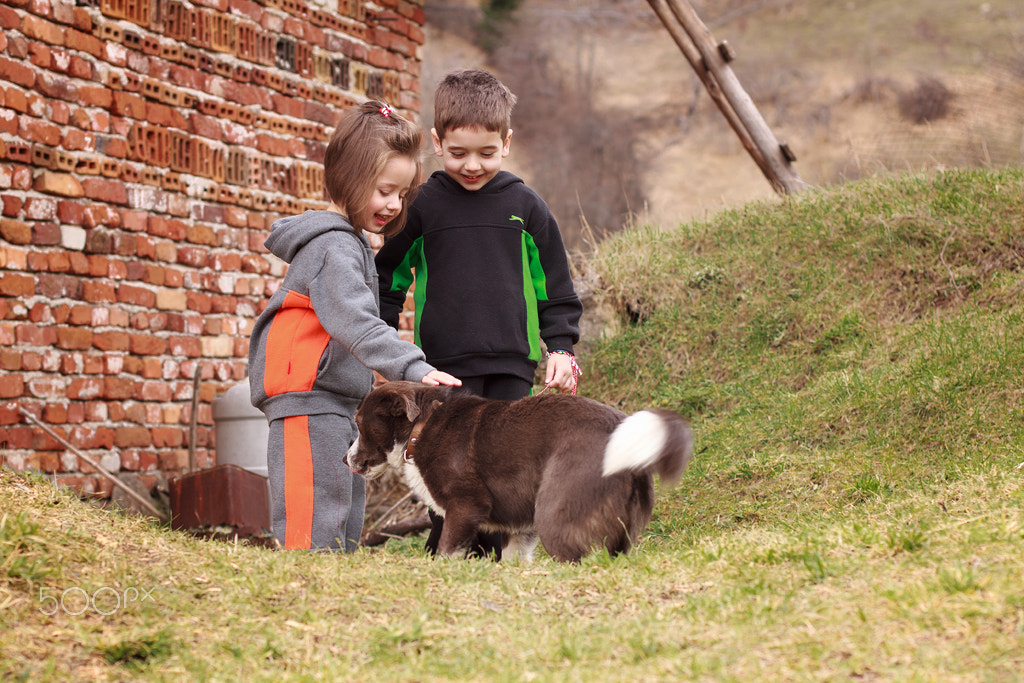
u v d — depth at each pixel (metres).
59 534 2.78
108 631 2.34
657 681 2.02
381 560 3.12
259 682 2.12
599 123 33.72
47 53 5.71
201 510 5.37
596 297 7.55
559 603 2.69
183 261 6.62
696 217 8.73
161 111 6.48
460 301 4.02
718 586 2.66
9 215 5.49
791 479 4.66
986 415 4.78
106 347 6.05
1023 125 20.55
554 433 3.33
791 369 6.37
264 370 3.50
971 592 2.27
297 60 7.57
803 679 1.96
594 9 42.44
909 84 35.53
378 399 3.61
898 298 6.61
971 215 6.86
